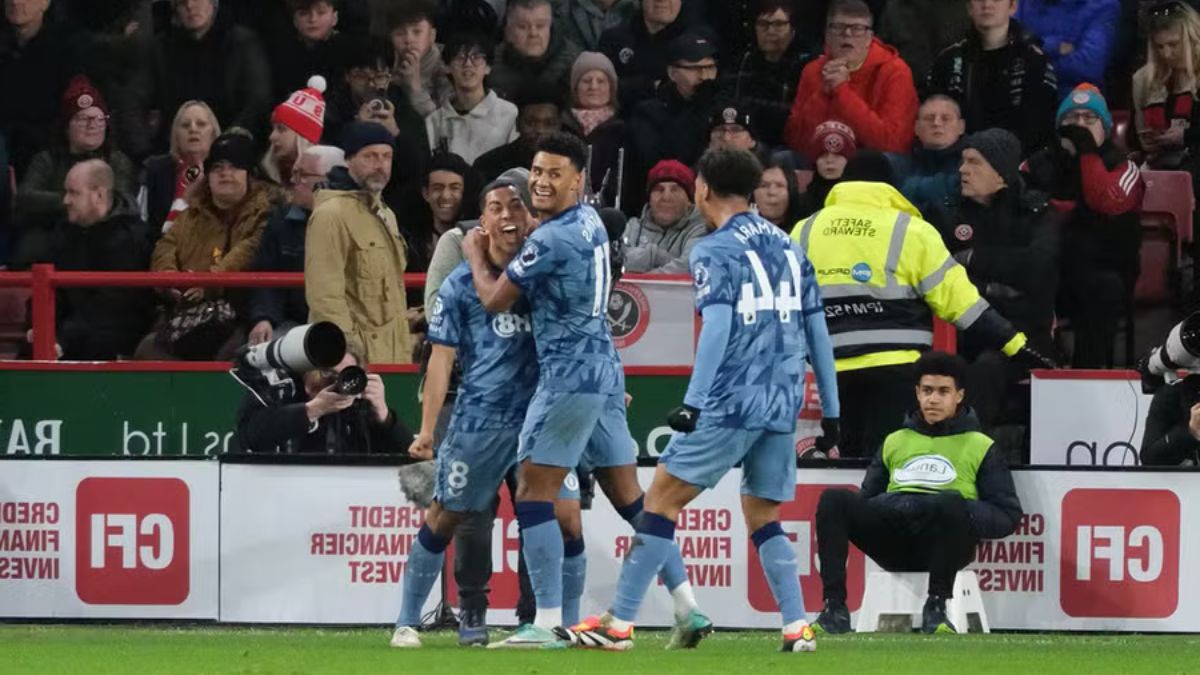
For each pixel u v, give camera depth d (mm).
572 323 27734
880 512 33844
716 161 27297
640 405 40344
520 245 28359
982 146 42406
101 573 36406
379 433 37250
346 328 41438
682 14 49250
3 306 46594
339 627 35812
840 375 36594
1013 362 41031
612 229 32469
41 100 49594
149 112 49688
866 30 46625
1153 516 35406
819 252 36594
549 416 27781
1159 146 47625
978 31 46938
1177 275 45781
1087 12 48906
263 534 36000
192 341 44031
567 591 30219
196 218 45375
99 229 46500
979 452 34312
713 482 27562
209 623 36125
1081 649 30656
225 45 49500
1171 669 26812
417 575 29328
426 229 45844
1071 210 44156
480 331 28562
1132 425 40031
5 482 36625
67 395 41781
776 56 48469
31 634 34000
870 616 34406
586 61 48031
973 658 27922
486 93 48219
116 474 36344
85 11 50562
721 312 26734
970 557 33969
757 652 28453
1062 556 35375
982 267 42312
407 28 48125
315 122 45812
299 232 44219
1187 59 47219
